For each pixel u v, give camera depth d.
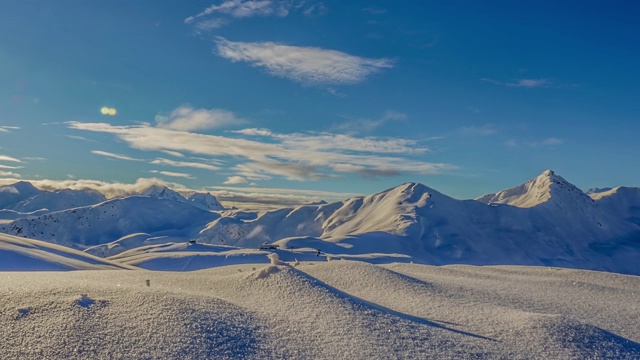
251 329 20.58
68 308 19.84
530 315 25.55
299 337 20.23
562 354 20.66
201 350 17.91
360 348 19.39
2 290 21.67
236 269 38.31
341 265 40.12
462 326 24.19
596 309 32.53
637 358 21.25
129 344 17.70
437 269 50.22
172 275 34.72
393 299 30.39
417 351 19.64
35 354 16.31
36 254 50.78
